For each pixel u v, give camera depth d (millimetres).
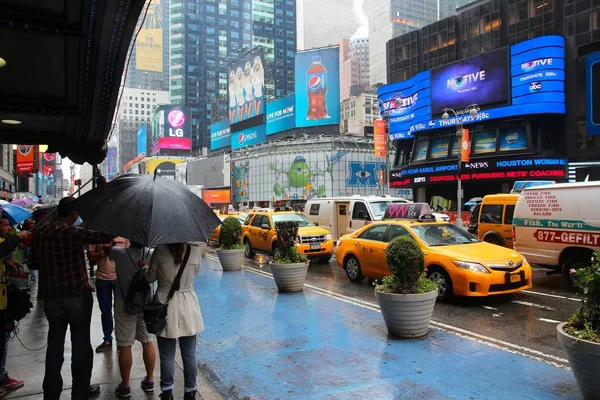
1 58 5582
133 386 4617
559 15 39781
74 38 5016
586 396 3779
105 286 5875
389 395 4359
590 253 9000
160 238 3506
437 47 52969
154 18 195125
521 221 10258
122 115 176750
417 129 48000
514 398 4242
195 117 154500
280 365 5258
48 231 4031
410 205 14570
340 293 9469
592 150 36906
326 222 18047
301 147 72000
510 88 39844
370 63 178000
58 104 7473
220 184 90875
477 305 8180
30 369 5109
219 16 152500
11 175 27922
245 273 12234
